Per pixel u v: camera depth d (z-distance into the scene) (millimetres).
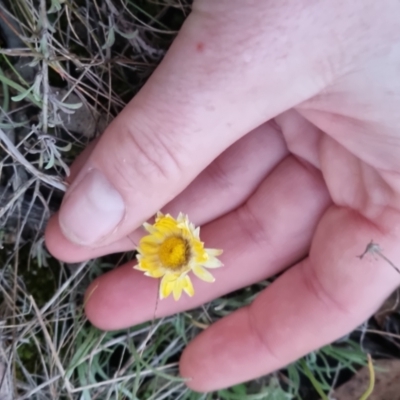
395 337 164
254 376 153
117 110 135
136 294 144
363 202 136
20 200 131
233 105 102
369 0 94
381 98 107
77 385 149
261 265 153
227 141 108
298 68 100
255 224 150
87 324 154
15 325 133
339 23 96
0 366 137
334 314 145
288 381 162
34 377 148
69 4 115
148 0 132
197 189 146
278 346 149
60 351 149
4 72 131
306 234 151
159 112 102
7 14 123
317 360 168
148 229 122
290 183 148
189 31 99
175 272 122
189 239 122
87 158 123
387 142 117
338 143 132
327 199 147
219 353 150
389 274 138
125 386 154
